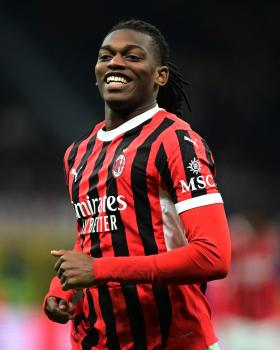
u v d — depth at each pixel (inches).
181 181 344.2
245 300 1030.4
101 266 341.7
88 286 343.9
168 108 414.9
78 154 392.8
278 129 2613.2
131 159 355.3
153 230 352.5
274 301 1042.7
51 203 1899.6
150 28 378.9
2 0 2834.6
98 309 364.2
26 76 2743.6
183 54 2755.9
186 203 341.7
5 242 1311.5
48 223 1553.9
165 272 336.2
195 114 2586.1
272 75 2709.2
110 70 370.0
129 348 360.8
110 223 358.3
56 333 952.9
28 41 2815.0
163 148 350.3
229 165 2464.3
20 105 2684.5
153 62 373.7
